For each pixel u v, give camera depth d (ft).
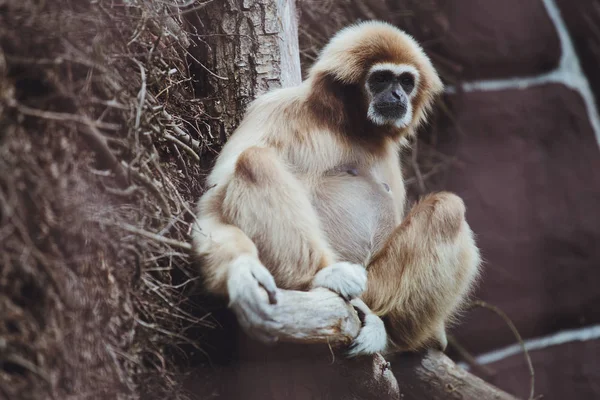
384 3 47.01
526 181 46.16
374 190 30.89
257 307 23.94
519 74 47.11
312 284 25.82
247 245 25.46
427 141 47.60
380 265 29.37
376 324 26.99
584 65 46.39
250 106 31.30
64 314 20.92
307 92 30.83
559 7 46.50
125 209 25.20
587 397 44.70
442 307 29.68
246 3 33.91
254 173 26.08
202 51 33.99
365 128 31.65
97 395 21.93
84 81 23.40
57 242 21.35
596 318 45.50
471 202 46.44
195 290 27.71
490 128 46.80
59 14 22.21
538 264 45.68
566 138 46.16
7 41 20.80
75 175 22.33
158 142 29.40
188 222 28.12
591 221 45.42
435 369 35.24
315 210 29.48
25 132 20.71
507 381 45.09
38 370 19.74
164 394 25.50
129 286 24.66
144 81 25.71
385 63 31.45
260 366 27.94
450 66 47.19
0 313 19.36
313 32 44.21
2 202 19.62
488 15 46.80
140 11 27.81
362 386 26.99
